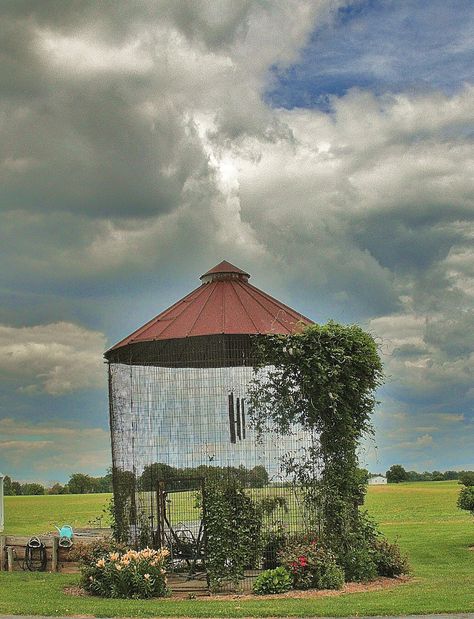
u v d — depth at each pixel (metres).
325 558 18.72
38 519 59.28
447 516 54.53
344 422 19.89
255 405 19.55
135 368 20.25
